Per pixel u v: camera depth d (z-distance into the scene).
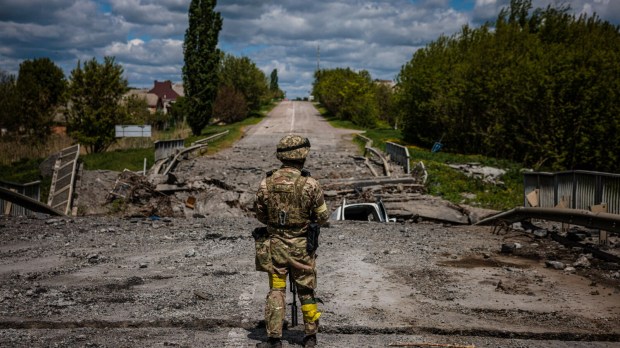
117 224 11.77
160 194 19.53
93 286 6.62
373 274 7.34
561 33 44.28
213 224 12.02
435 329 5.13
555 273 7.48
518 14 45.78
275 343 4.55
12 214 14.42
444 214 15.95
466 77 35.91
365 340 4.93
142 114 58.78
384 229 11.54
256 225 11.87
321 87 85.50
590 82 29.14
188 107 50.41
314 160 30.17
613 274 7.34
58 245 9.39
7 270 7.51
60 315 5.44
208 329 5.20
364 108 64.31
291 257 4.52
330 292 6.43
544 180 12.29
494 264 8.06
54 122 48.09
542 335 5.02
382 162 27.52
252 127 59.84
